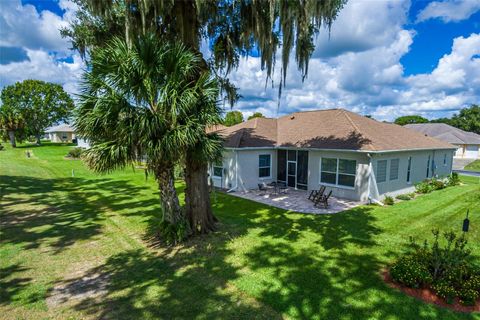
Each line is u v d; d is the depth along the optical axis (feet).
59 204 40.45
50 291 17.62
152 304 16.15
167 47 23.44
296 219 33.09
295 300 16.38
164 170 24.64
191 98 22.09
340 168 44.45
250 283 18.35
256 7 26.78
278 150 55.42
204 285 18.19
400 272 18.06
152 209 37.81
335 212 36.11
